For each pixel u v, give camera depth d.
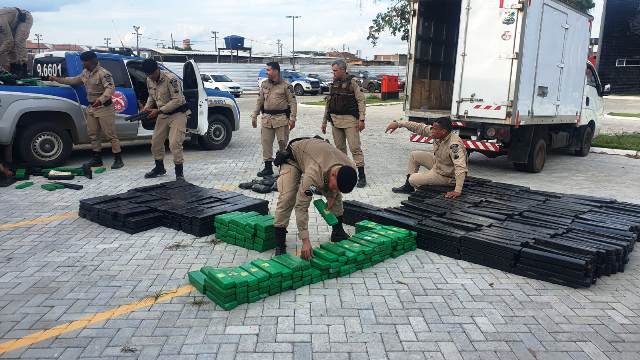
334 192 4.37
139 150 10.47
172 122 7.35
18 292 3.89
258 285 3.79
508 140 8.32
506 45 7.87
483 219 5.26
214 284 3.74
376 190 7.49
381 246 4.64
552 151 12.41
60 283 4.06
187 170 8.49
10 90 7.57
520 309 3.80
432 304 3.84
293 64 42.28
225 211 5.37
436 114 9.05
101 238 5.11
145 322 3.47
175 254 4.71
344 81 7.28
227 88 29.89
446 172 6.45
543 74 8.62
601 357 3.19
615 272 4.56
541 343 3.33
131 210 5.41
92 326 3.41
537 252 4.36
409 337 3.36
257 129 14.52
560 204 6.00
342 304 3.80
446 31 10.29
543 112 8.84
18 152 7.96
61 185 7.09
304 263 4.09
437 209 5.61
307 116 18.86
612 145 12.81
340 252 4.31
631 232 5.03
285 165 4.47
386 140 13.33
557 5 8.65
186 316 3.56
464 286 4.19
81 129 8.43
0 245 4.87
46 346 3.16
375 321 3.55
